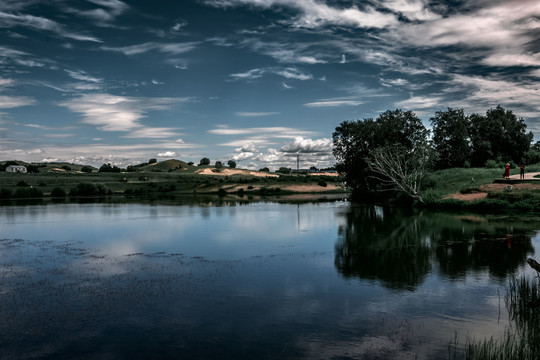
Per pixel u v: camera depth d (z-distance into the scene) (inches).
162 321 558.9
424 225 1465.3
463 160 3395.7
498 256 922.7
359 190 3110.2
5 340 502.3
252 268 870.4
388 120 2906.0
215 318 568.7
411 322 542.9
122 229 1523.1
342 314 577.9
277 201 3090.6
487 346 453.1
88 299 658.8
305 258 965.8
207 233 1398.9
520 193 1804.9
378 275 791.7
